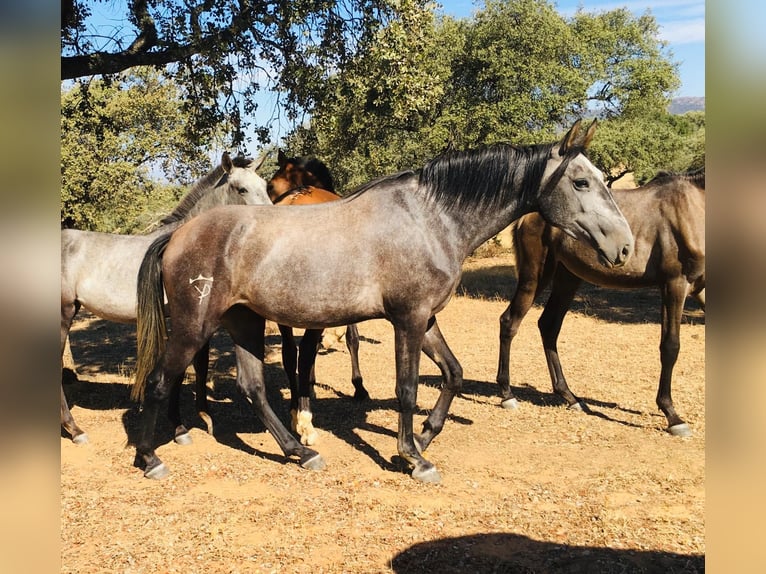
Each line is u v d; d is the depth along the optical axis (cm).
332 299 437
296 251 435
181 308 444
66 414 533
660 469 466
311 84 696
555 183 436
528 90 1431
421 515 395
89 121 718
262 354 493
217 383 759
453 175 443
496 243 2209
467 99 1424
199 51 587
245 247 439
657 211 550
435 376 758
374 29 664
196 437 558
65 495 430
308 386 543
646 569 329
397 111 692
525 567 333
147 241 557
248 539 369
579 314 1188
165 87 1321
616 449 510
